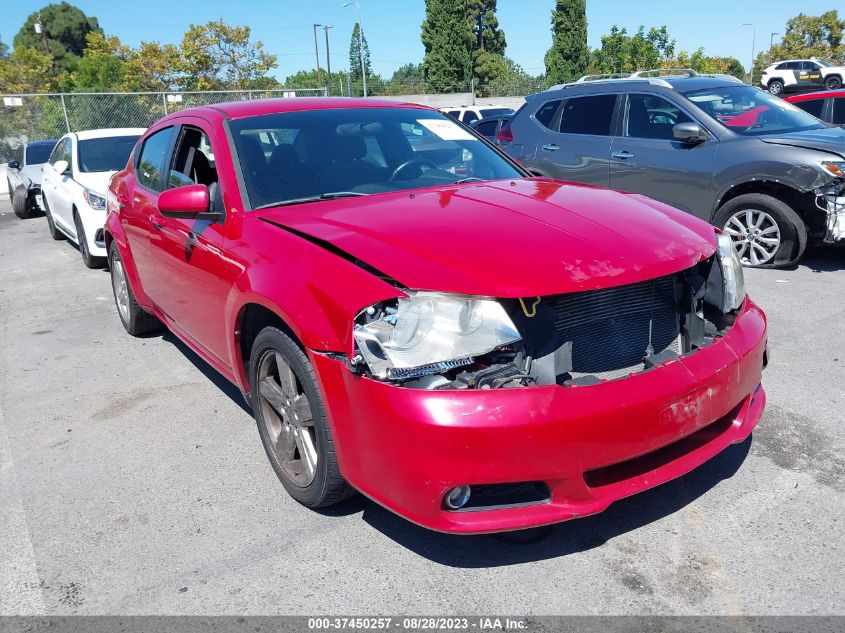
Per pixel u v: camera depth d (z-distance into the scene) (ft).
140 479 11.35
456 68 165.99
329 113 13.00
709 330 9.61
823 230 21.08
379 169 12.00
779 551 8.70
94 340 18.84
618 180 24.84
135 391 15.10
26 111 67.97
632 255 8.64
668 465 8.70
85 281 26.02
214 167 12.40
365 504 10.27
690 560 8.63
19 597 8.63
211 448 12.29
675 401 8.23
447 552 9.06
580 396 7.80
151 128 16.56
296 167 11.68
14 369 16.96
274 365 10.34
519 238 8.79
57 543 9.71
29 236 38.27
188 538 9.67
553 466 7.66
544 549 8.99
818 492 9.91
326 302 8.50
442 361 7.80
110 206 17.94
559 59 162.71
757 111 23.65
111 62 126.31
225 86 128.47
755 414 9.87
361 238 9.07
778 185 21.47
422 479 7.63
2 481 11.53
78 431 13.28
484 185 11.62
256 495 10.69
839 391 13.14
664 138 23.77
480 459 7.48
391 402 7.72
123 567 9.11
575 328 8.37
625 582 8.31
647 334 8.94
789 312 17.85
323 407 8.81
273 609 8.19
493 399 7.58
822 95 33.55
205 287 11.71
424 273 8.11
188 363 16.65
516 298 8.02
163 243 13.55
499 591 8.28
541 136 27.25
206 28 126.72
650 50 148.56
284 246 9.68
